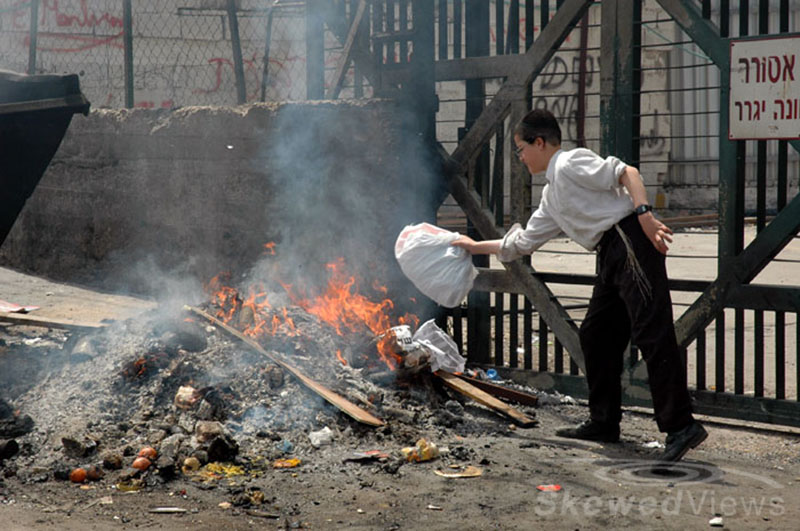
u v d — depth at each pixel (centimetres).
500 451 756
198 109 1260
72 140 1563
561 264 2145
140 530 574
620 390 791
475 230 1049
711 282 850
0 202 962
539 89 3011
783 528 582
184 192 1302
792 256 2262
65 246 1603
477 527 582
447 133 2636
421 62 1030
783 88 791
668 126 3244
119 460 696
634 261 714
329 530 577
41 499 633
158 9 2411
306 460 717
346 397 820
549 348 1173
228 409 784
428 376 895
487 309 1024
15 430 753
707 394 862
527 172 973
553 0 2705
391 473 691
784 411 818
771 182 3141
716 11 2984
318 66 1184
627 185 708
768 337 1272
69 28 2358
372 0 1091
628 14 880
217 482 668
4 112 898
